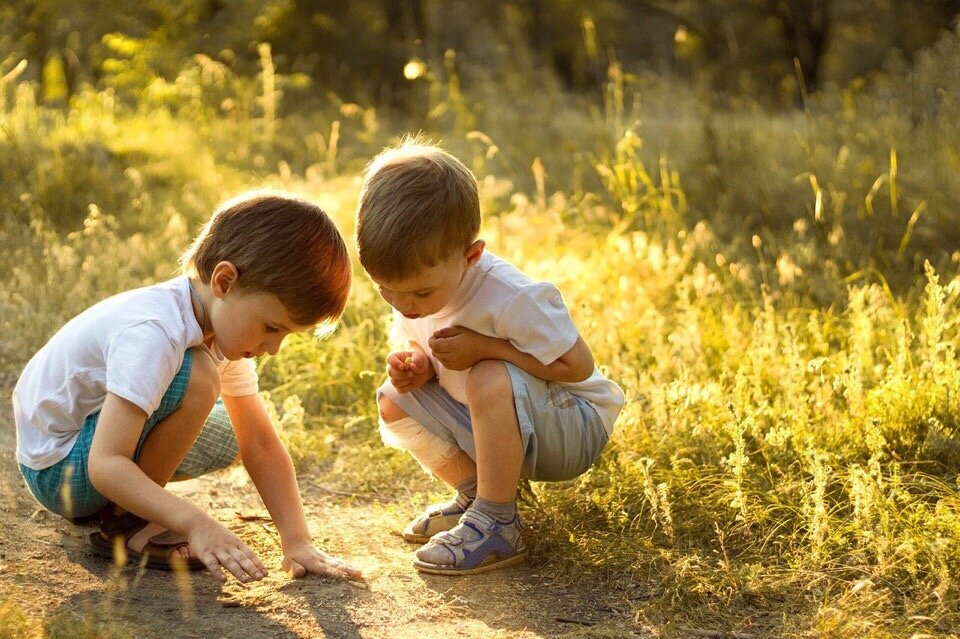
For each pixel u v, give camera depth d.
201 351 2.38
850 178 5.71
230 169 7.09
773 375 3.56
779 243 5.28
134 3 9.59
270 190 2.46
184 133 7.55
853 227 5.31
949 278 4.67
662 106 7.93
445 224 2.36
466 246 2.46
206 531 2.23
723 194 6.02
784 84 10.55
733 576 2.39
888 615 2.25
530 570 2.57
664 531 2.62
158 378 2.25
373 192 2.39
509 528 2.58
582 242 5.47
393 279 2.39
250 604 2.30
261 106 8.86
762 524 2.68
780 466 2.98
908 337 3.79
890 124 6.07
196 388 2.33
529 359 2.54
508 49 10.20
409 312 2.50
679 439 3.14
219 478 3.24
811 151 5.88
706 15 11.40
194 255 2.43
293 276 2.29
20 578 2.35
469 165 7.18
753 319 4.44
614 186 6.07
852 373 3.25
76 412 2.39
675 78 9.51
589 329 4.04
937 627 2.19
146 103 8.49
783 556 2.52
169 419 2.34
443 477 2.81
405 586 2.44
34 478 2.45
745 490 2.76
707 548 2.62
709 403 3.35
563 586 2.47
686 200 6.07
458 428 2.70
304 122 8.63
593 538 2.65
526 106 8.36
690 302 4.74
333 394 3.99
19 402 2.52
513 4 11.67
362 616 2.26
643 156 6.66
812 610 2.27
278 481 2.59
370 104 10.34
